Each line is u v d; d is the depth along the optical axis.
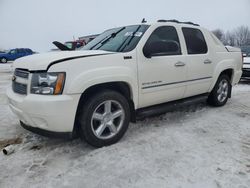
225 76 5.17
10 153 3.07
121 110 3.33
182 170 2.65
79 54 3.02
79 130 3.11
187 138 3.48
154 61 3.56
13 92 3.23
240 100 5.91
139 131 3.77
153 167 2.71
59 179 2.52
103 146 3.21
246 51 10.88
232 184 2.39
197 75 4.32
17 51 28.28
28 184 2.44
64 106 2.73
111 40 3.85
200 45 4.43
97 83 2.94
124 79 3.20
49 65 2.73
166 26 3.90
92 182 2.46
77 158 2.94
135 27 3.86
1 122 4.35
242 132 3.73
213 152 3.05
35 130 3.03
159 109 3.85
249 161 2.82
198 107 5.14
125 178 2.51
